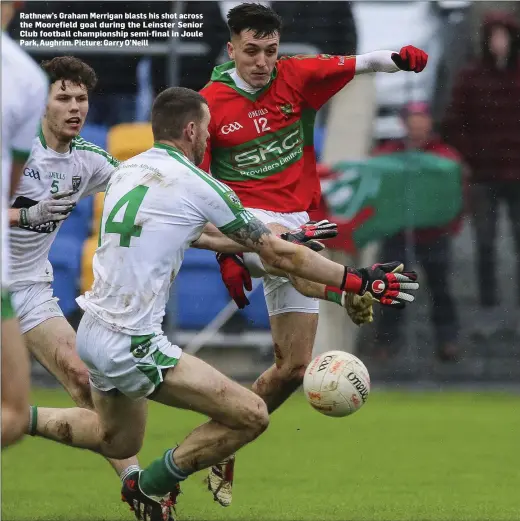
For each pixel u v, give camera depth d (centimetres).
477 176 4103
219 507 2250
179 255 1880
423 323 4184
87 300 1894
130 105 4056
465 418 3625
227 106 2344
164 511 1991
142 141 3888
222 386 1867
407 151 4053
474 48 4091
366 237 4019
